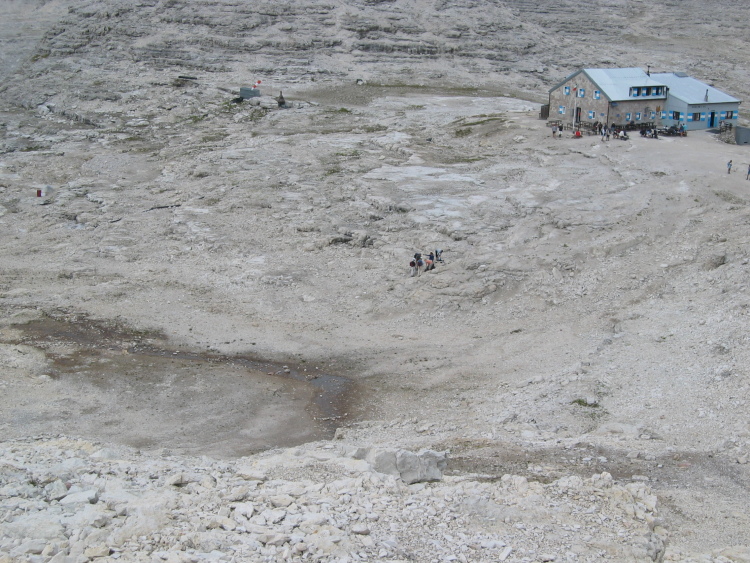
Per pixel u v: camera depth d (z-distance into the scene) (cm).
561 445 2902
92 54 12388
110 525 1831
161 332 4512
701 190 6103
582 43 15475
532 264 5097
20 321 4606
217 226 6303
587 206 6022
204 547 1719
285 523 1875
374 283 5150
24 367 3916
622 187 6450
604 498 2258
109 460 2472
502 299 4803
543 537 1959
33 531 1752
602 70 8662
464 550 1852
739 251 4847
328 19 13688
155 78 11706
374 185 7000
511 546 1889
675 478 2592
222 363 4119
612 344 3969
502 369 3938
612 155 7431
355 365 4091
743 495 2452
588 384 3531
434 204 6400
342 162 7925
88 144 9350
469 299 4784
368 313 4756
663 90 8494
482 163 7700
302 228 6078
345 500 2077
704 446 2859
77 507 1920
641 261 5047
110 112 10562
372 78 12481
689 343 3756
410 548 1841
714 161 6962
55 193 7412
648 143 7819
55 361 4062
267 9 13612
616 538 1975
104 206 6956
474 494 2208
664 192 6134
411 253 5544
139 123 10112
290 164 7906
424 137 9025
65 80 11581
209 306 4900
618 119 8419
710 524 2217
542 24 16300
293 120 10100
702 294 4362
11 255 5847
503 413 3328
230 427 3391
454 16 14412
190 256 5769
